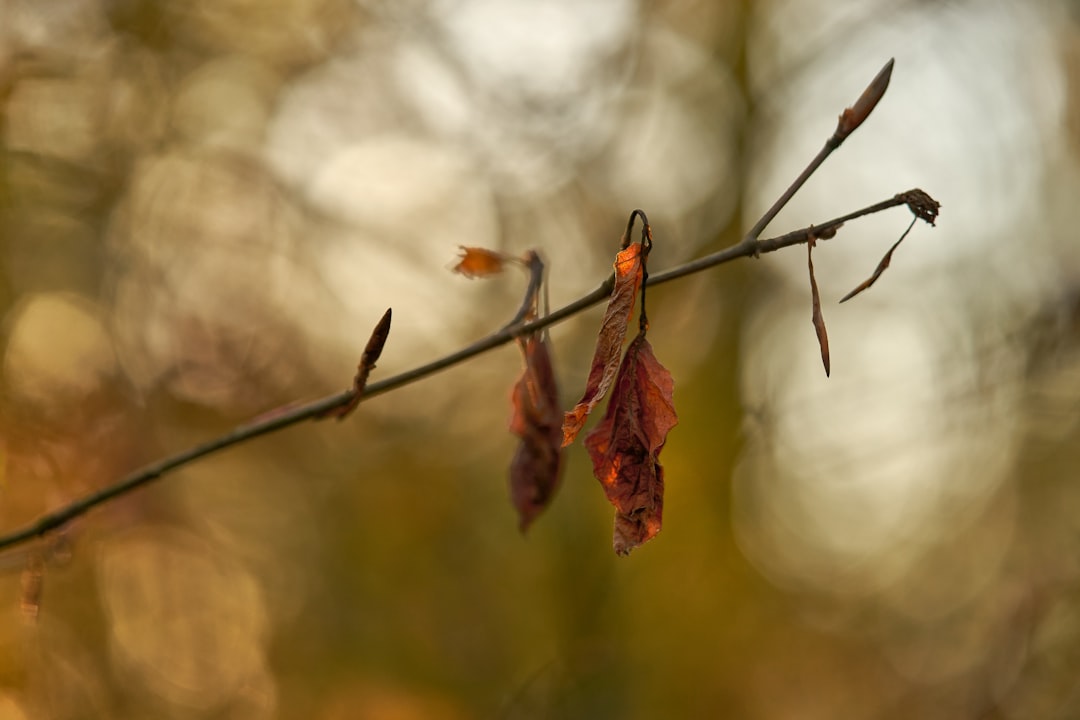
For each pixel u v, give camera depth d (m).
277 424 1.84
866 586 7.35
